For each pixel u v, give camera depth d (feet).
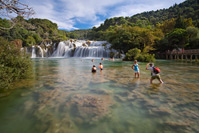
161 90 21.47
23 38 220.64
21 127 10.82
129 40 133.39
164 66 63.82
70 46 194.90
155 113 13.41
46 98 17.51
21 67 29.12
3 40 27.43
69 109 14.19
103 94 19.36
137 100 16.98
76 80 29.40
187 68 55.06
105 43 194.59
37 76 34.50
